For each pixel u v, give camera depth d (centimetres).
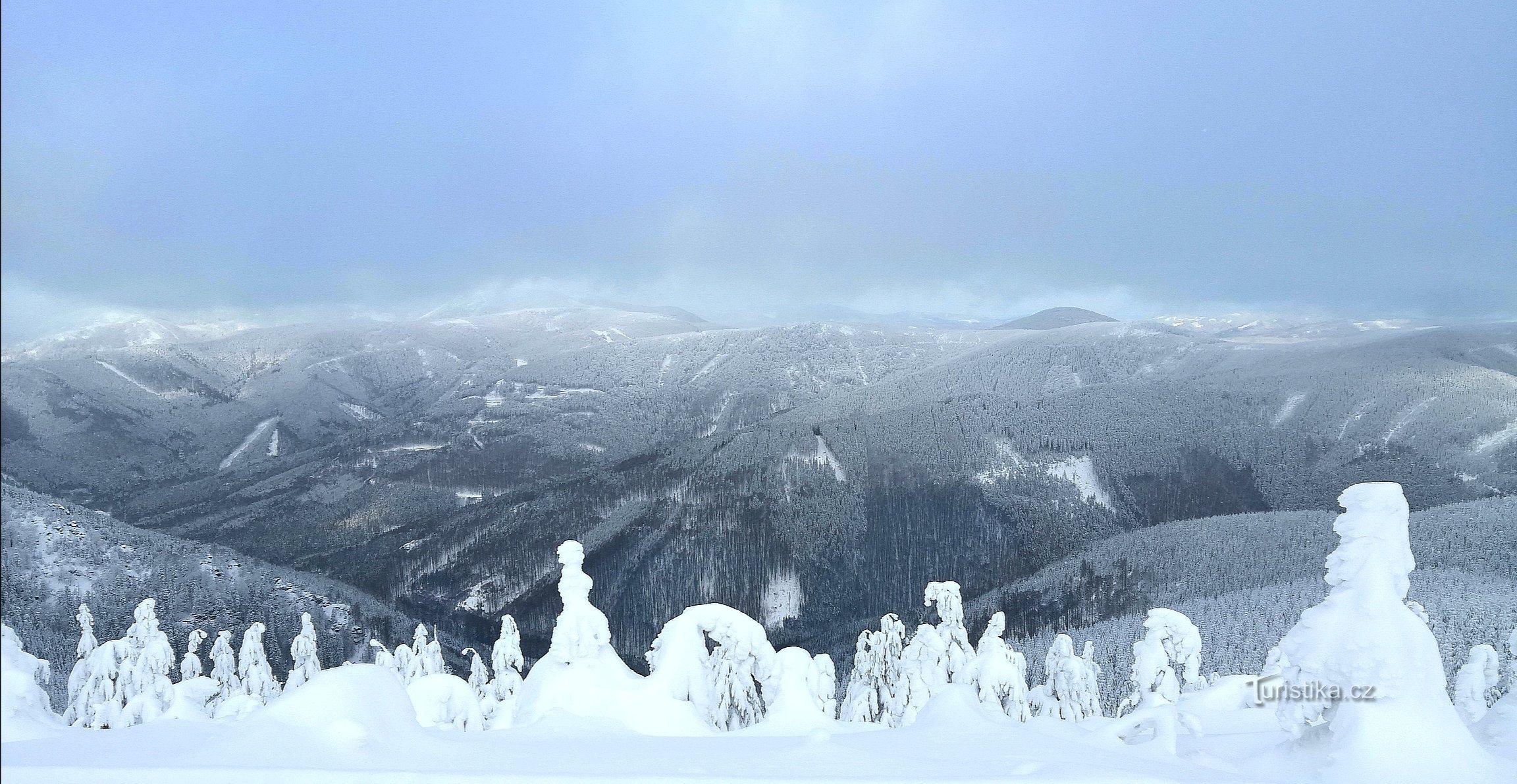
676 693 1906
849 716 3506
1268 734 1459
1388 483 1295
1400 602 1278
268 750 1088
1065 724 1641
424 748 1173
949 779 1034
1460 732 1202
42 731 1205
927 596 3441
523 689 1880
